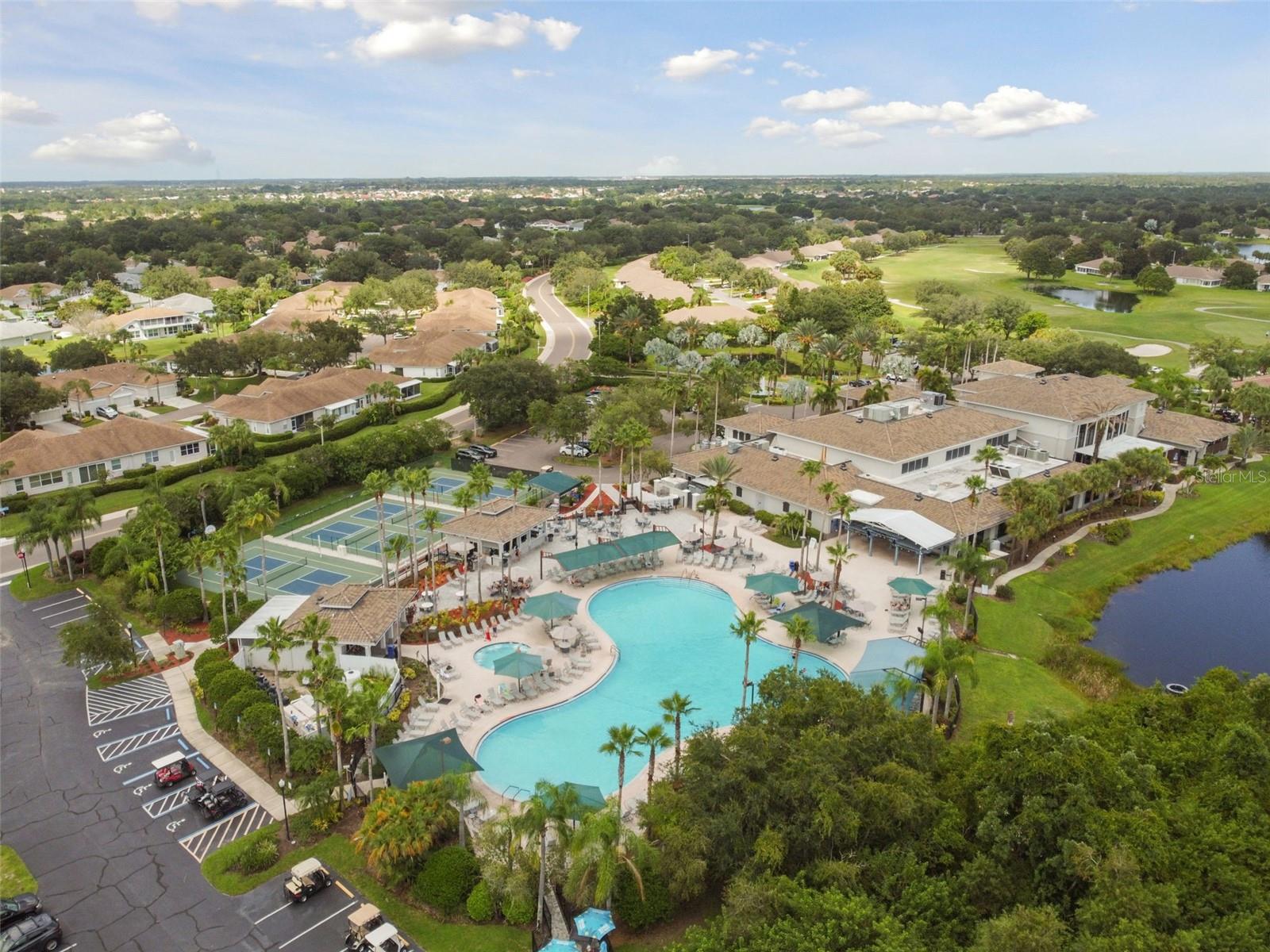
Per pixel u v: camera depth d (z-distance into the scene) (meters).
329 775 46.81
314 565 82.50
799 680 50.94
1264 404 119.19
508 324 184.88
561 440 121.06
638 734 55.16
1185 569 85.62
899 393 126.38
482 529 78.81
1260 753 45.47
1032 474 95.06
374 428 131.75
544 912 39.91
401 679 59.72
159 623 70.75
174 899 41.66
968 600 68.44
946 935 35.03
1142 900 34.00
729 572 79.25
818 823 39.28
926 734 46.09
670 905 40.22
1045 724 43.62
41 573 80.56
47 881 42.84
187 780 51.06
